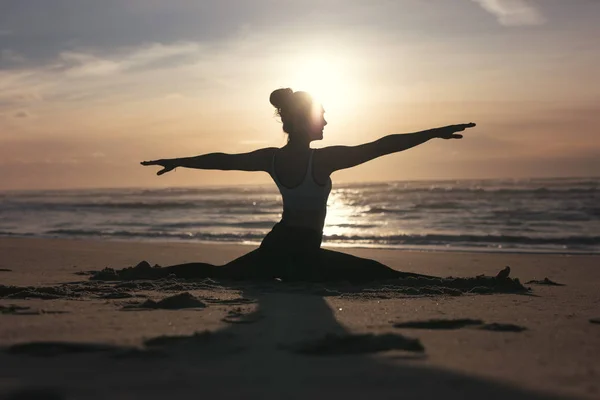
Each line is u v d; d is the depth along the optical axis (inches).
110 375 80.6
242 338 107.8
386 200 1721.2
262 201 1863.9
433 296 179.5
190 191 3565.5
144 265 216.5
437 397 70.2
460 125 196.1
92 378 78.9
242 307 150.6
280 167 203.6
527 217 956.6
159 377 79.3
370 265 208.5
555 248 577.3
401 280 206.1
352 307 152.5
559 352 98.3
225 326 121.2
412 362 88.7
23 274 261.6
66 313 139.1
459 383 76.6
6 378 79.0
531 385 75.8
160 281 203.5
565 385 76.0
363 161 199.2
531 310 151.4
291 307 151.3
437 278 210.7
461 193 1924.2
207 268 211.0
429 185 3334.2
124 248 493.7
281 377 79.4
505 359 91.8
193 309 145.9
